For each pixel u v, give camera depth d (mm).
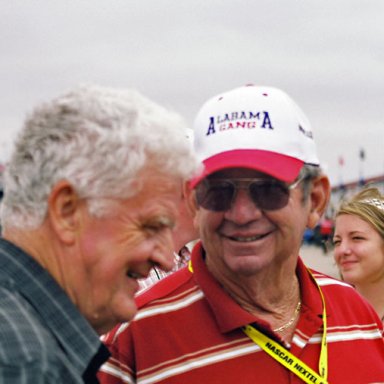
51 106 2064
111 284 2082
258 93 2799
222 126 2729
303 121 2852
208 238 2738
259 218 2660
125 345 2719
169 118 2109
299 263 2941
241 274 2701
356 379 2814
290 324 2838
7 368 1703
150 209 2061
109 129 1990
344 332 2896
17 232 2041
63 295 2006
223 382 2646
